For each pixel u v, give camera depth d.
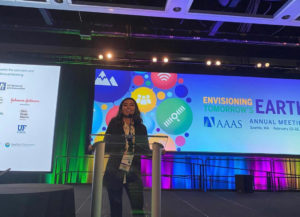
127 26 5.71
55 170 6.39
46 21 5.45
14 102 5.71
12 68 5.89
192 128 6.54
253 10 4.36
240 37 5.93
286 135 6.64
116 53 7.02
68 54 6.95
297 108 6.83
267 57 7.41
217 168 6.86
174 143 6.44
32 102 5.78
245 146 6.52
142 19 5.82
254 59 7.39
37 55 6.64
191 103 6.69
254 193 5.84
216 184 6.70
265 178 6.86
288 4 3.31
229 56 7.31
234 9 4.29
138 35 5.73
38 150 5.57
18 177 6.32
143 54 7.09
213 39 5.88
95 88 6.57
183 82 6.80
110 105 6.53
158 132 6.48
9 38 6.69
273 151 6.53
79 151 6.62
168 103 6.66
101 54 6.69
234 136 6.56
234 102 6.76
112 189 1.84
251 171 6.90
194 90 6.77
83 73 7.02
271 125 6.67
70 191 2.00
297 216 3.46
